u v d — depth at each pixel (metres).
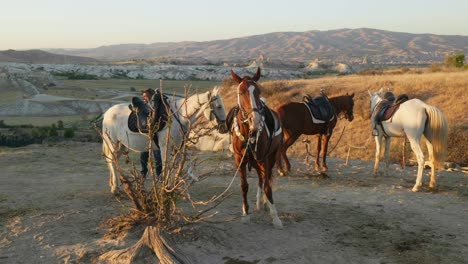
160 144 8.98
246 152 7.35
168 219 7.21
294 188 10.98
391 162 15.24
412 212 8.80
